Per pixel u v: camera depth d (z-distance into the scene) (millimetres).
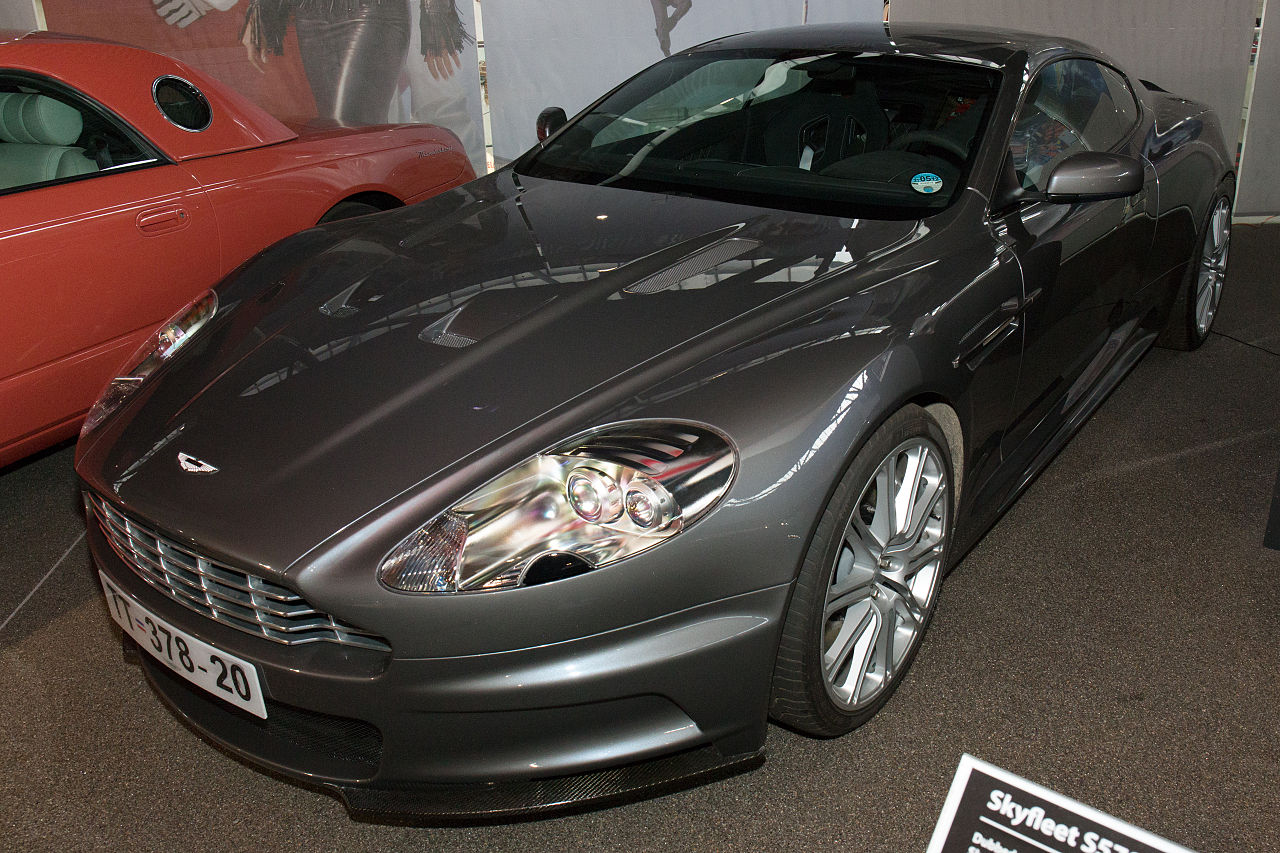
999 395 2189
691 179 2467
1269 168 5496
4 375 2523
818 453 1591
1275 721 1993
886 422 1746
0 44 2789
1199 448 3104
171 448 1677
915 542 1971
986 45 2674
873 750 1917
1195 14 5203
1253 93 5340
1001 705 2031
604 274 1990
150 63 3023
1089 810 1468
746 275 1958
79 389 2713
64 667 2158
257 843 1726
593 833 1745
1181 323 3627
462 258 2135
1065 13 5242
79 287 2662
